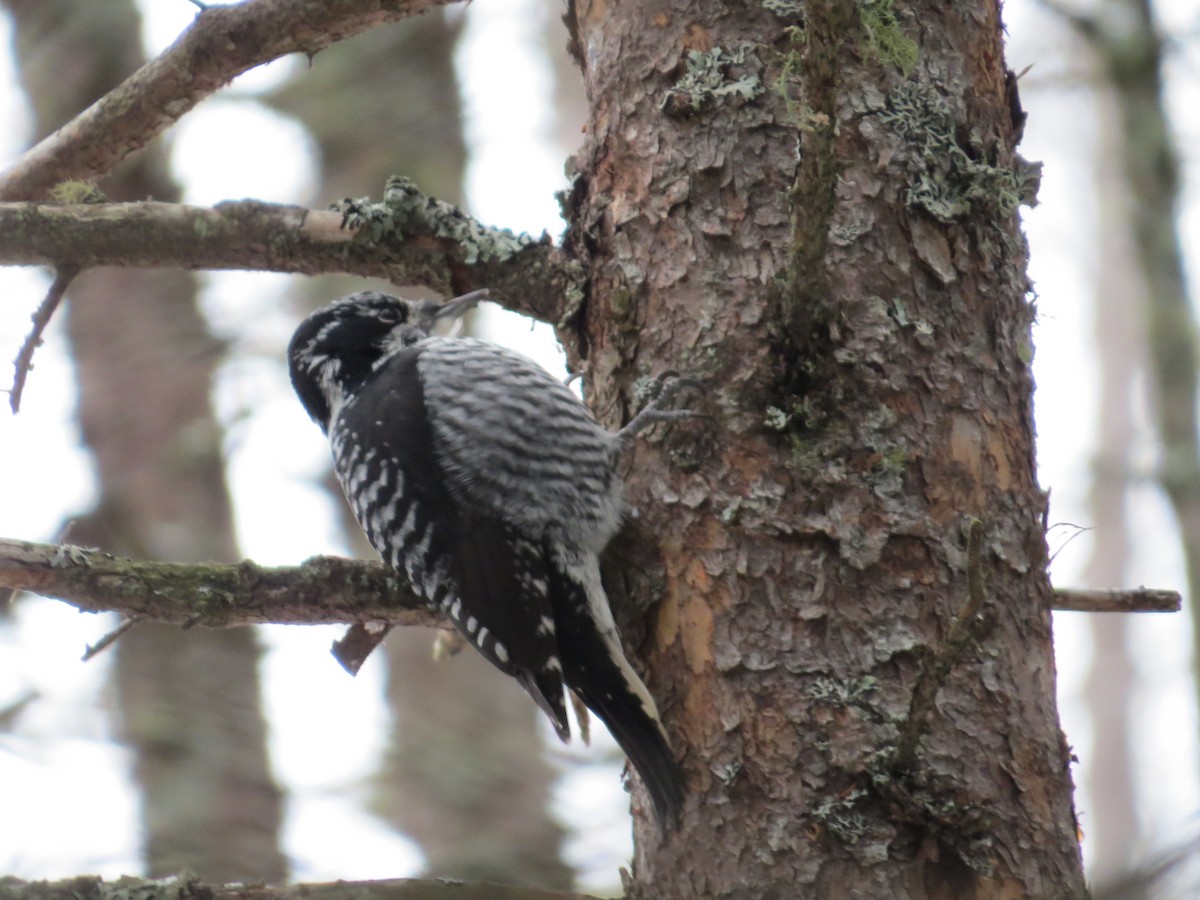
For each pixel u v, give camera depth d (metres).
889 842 7.14
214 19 9.60
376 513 9.42
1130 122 18.97
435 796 15.69
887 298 7.98
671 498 8.14
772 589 7.71
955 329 8.03
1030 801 7.38
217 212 9.42
